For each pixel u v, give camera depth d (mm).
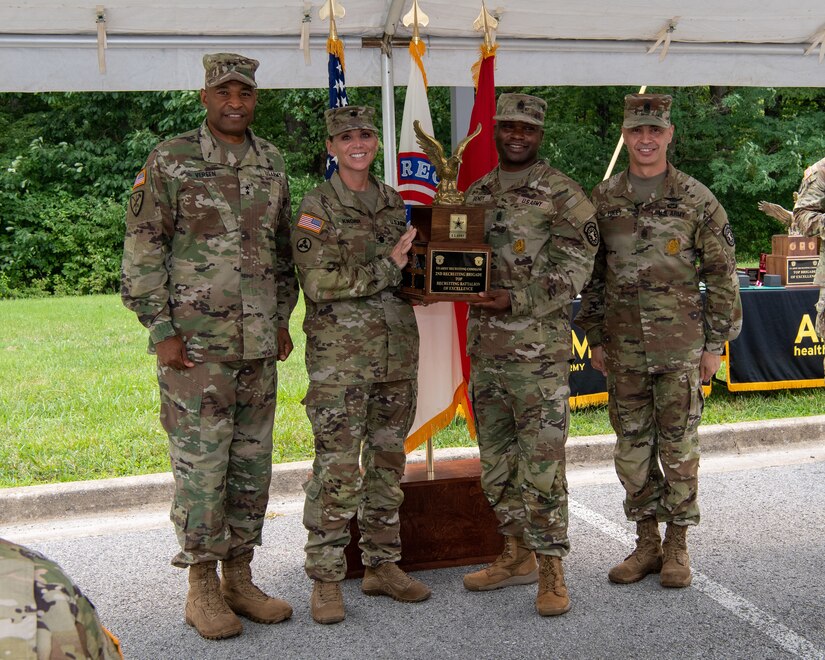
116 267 18438
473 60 4848
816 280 5285
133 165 19062
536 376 3387
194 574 3326
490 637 3219
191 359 3207
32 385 7594
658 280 3561
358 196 3436
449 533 3916
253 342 3256
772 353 6586
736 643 3133
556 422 3402
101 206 18578
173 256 3227
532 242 3400
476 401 3588
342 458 3365
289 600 3631
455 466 4156
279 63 4629
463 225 3332
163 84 4512
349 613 3482
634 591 3627
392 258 3330
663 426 3635
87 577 3930
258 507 3463
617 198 3625
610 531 4375
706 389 6484
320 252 3291
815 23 4902
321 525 3400
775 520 4453
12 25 4211
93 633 838
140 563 4094
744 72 5250
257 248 3281
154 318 3160
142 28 4348
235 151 3289
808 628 3246
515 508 3664
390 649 3146
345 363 3344
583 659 3027
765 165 18203
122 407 6758
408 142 4133
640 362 3613
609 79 5113
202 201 3193
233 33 4512
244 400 3348
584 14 4633
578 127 19297
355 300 3371
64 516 4809
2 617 768
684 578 3625
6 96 20188
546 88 19312
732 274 3576
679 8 4605
